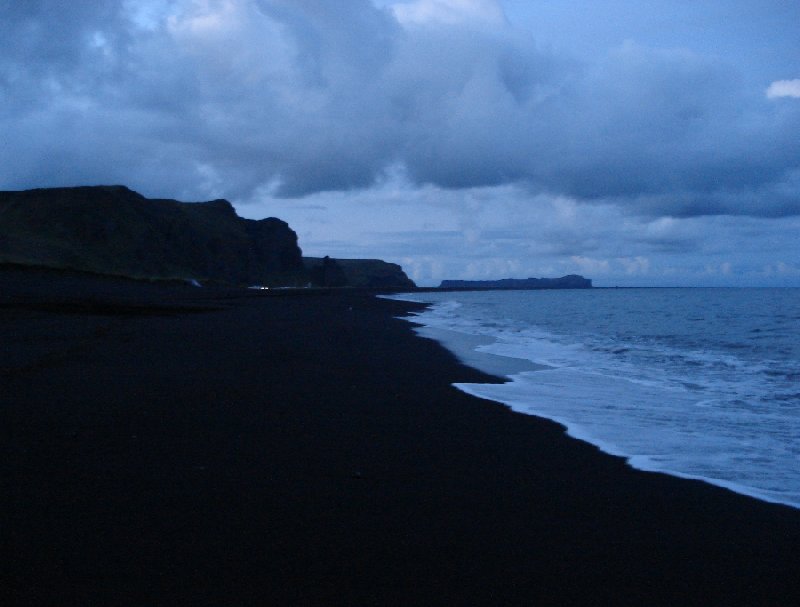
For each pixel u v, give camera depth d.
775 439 7.67
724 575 3.81
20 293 39.78
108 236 100.81
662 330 28.03
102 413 7.60
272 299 54.75
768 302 65.69
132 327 20.17
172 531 4.17
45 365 11.19
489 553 4.03
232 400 8.79
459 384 11.56
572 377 13.12
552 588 3.59
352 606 3.30
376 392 10.12
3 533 4.04
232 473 5.50
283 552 3.92
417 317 36.34
